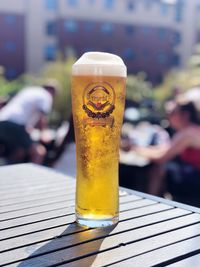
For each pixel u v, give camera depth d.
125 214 0.99
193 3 25.08
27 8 22.70
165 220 0.94
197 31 25.30
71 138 3.62
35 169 1.62
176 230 0.87
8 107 3.90
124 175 2.69
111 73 0.85
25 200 1.12
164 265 0.71
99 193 0.89
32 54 22.89
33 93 4.00
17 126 3.73
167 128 3.93
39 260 0.72
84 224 0.90
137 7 24.09
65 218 0.96
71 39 23.11
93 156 0.88
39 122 4.00
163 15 24.62
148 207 1.05
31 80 13.83
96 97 0.85
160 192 2.80
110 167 0.89
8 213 1.00
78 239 0.82
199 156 2.65
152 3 24.30
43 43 23.02
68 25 23.05
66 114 10.23
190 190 2.74
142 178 2.68
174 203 1.09
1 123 3.71
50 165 3.79
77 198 0.92
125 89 0.89
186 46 25.17
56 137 3.81
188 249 0.77
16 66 22.88
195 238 0.82
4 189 1.25
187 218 0.96
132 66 24.25
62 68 12.61
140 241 0.81
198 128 2.62
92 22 23.39
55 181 1.38
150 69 24.59
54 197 1.16
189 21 25.11
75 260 0.72
